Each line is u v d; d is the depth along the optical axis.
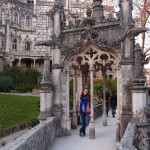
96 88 26.55
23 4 61.75
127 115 9.52
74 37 10.98
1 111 17.75
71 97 21.22
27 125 14.48
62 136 10.61
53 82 10.98
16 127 13.54
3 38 56.25
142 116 7.97
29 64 58.78
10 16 58.22
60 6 11.27
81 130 10.67
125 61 9.68
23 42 60.44
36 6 62.41
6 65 54.06
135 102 8.84
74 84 12.87
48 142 8.71
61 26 11.23
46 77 10.74
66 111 10.88
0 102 21.50
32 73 45.78
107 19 10.33
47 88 10.62
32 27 61.56
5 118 15.56
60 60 11.02
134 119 8.08
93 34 10.38
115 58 10.16
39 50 60.44
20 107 19.53
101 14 10.95
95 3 11.08
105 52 10.38
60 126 10.74
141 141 7.38
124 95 9.66
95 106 17.38
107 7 23.56
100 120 16.12
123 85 9.70
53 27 11.25
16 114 16.84
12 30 58.06
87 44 10.52
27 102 22.09
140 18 21.78
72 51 10.84
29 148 6.14
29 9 62.25
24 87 39.62
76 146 8.91
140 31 9.20
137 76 9.01
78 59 12.14
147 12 21.59
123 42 9.80
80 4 61.16
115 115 19.27
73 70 12.88
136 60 9.12
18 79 43.41
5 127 13.33
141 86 8.78
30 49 60.94
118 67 10.05
